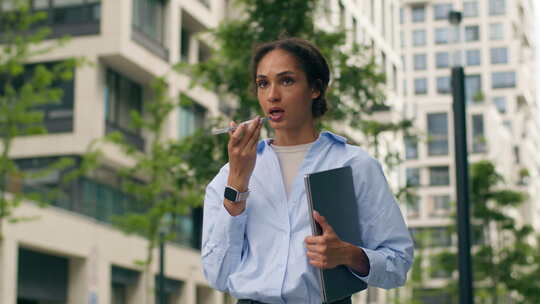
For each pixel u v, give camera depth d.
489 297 30.06
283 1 13.82
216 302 33.06
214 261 2.88
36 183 24.92
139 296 27.06
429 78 78.44
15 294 20.61
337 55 14.01
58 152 25.11
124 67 26.47
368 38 30.30
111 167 26.55
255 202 2.88
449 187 66.69
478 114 66.44
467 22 81.12
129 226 19.70
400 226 2.91
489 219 29.39
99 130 25.30
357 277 2.78
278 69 2.84
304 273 2.78
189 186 14.23
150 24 27.50
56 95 16.44
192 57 30.59
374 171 2.94
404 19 79.75
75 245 23.41
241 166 2.79
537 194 87.25
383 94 14.70
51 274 23.39
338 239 2.67
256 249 2.85
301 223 2.83
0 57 16.73
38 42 16.86
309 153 2.90
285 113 2.85
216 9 31.70
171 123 27.86
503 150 70.38
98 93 25.44
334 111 13.77
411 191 14.99
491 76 80.25
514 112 79.38
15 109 16.12
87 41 25.42
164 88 19.69
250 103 13.64
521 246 29.75
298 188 2.86
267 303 2.83
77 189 24.80
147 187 19.39
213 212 2.97
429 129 67.81
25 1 17.14
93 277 24.08
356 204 2.82
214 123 14.28
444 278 46.94
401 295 33.47
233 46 13.92
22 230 21.05
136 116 19.53
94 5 25.56
